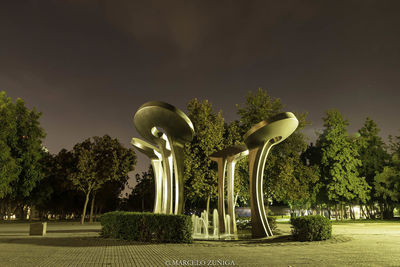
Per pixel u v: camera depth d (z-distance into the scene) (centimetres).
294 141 3431
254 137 1466
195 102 2950
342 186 3753
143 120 1482
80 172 3581
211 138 2717
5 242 1374
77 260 873
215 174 2733
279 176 3128
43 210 5959
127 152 3869
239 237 1606
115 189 5131
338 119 3934
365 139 4359
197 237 1617
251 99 3391
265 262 838
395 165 3981
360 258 911
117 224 1485
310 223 1361
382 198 4325
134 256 942
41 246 1211
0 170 3158
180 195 1523
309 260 871
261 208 1516
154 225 1321
